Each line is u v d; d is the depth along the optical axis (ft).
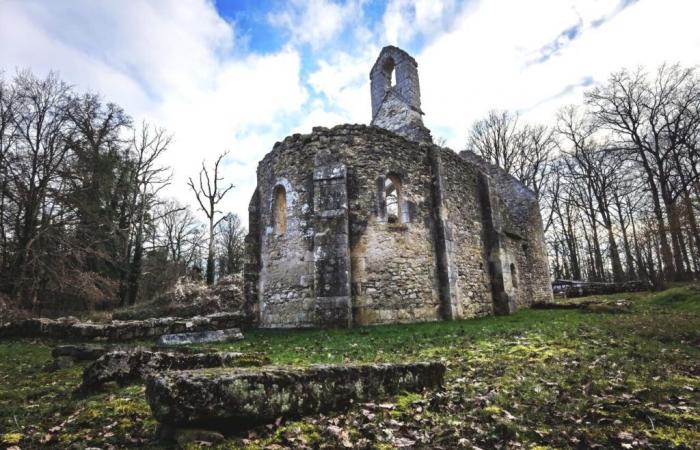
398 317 34.65
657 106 74.84
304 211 36.78
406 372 14.12
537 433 10.06
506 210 55.06
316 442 9.74
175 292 56.90
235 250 123.03
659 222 65.98
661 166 72.95
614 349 20.01
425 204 39.32
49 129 58.70
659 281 65.21
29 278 53.78
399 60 54.54
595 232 99.86
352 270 34.22
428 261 37.86
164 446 9.52
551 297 63.26
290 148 39.24
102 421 11.85
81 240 59.93
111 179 66.59
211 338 29.73
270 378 10.82
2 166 53.42
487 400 12.66
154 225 80.07
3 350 28.27
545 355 19.20
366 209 35.94
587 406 11.74
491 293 44.73
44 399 14.88
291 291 35.99
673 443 9.20
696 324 25.29
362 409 11.89
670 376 14.79
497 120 107.55
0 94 55.62
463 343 23.76
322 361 20.26
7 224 56.18
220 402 9.84
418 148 40.70
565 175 100.42
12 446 10.07
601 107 81.00
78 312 59.36
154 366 16.44
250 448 9.29
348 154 36.76
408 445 9.62
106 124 67.82
